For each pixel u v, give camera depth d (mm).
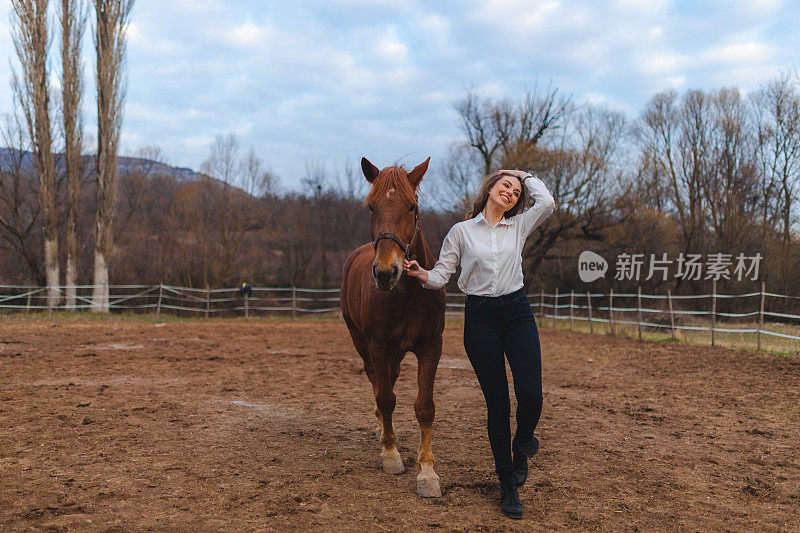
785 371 8008
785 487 3398
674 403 6086
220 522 2721
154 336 12695
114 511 2836
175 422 4824
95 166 21484
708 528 2762
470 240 3002
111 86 21156
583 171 25375
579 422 5152
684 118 25250
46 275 21875
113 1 20875
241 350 10688
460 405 5891
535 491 3277
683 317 16078
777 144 22078
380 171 3248
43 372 7426
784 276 19156
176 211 27531
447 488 3293
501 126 28672
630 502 3109
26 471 3455
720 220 23125
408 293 3199
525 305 2998
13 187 23406
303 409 5551
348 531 2641
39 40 20875
